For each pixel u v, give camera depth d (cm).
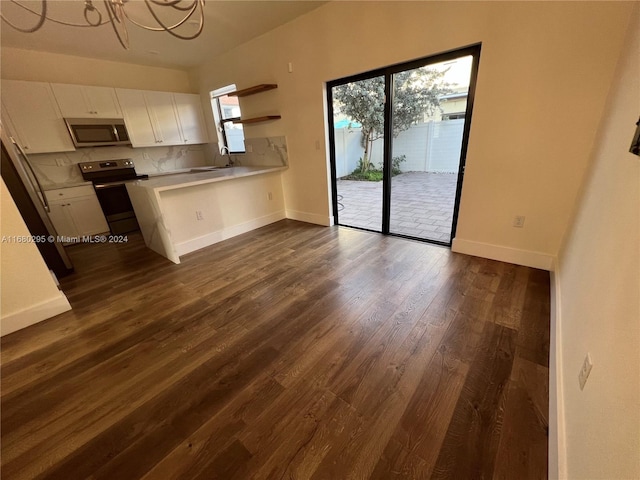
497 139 226
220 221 355
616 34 166
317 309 204
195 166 530
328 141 353
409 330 176
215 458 112
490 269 241
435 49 233
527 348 156
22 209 252
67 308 220
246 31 331
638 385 55
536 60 195
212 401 137
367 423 121
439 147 390
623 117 125
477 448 109
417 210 426
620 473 55
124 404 138
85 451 117
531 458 105
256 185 392
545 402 126
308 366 154
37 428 128
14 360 172
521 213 232
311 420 124
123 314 213
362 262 272
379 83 380
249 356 164
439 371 145
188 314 208
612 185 117
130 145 423
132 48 355
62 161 390
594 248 121
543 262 233
